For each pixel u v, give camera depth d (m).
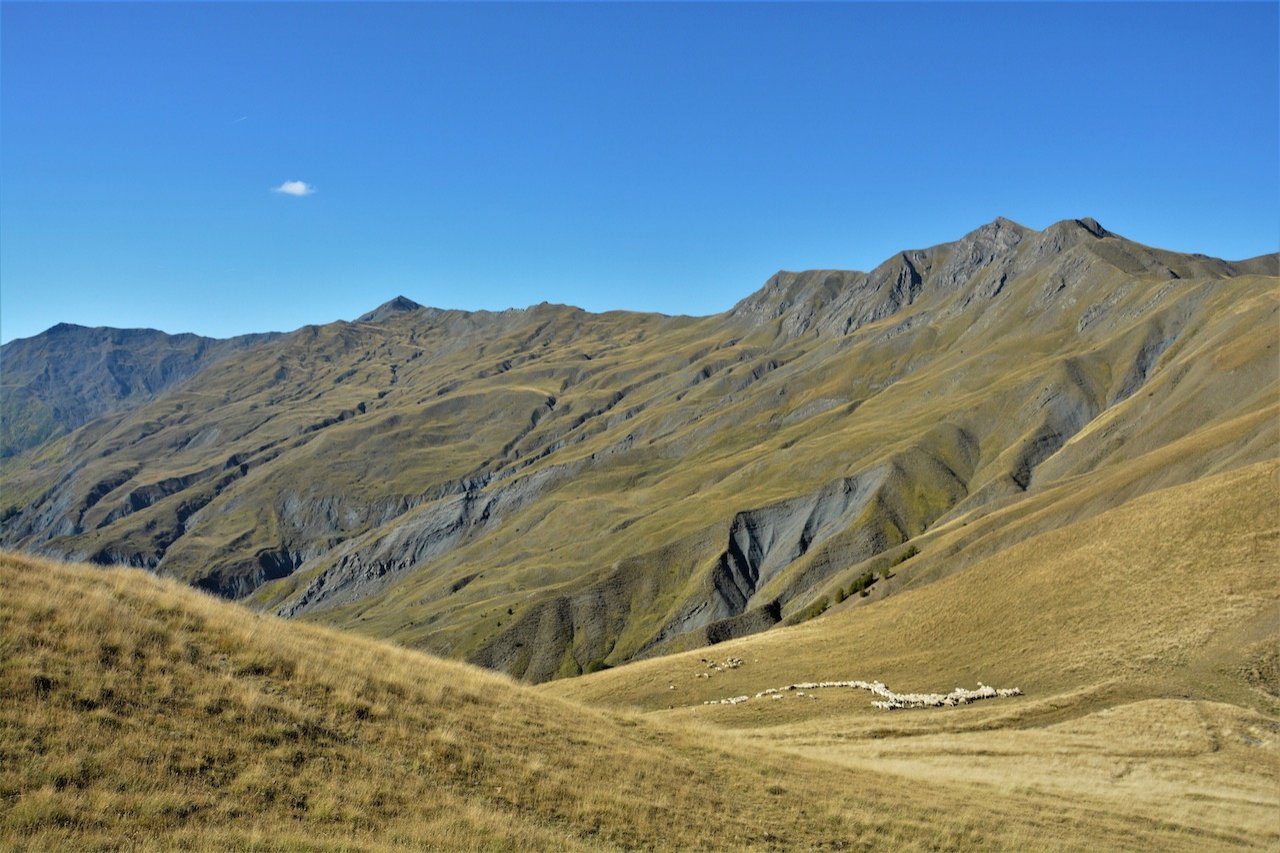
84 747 16.67
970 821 26.28
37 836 13.88
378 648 31.45
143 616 23.52
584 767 24.05
